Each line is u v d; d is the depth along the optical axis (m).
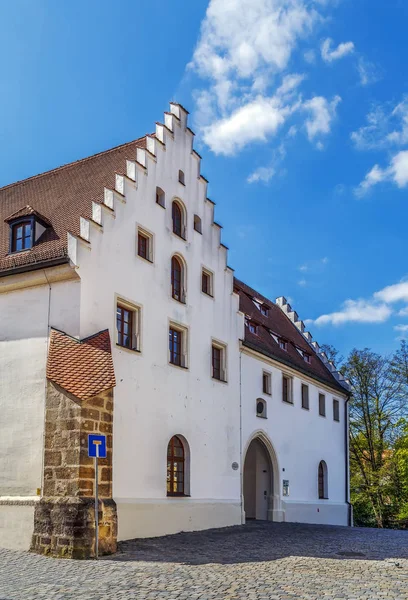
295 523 30.95
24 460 18.66
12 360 19.73
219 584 12.36
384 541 22.05
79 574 13.40
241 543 19.91
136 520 20.44
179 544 19.19
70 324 19.19
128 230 21.97
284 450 32.88
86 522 16.16
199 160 27.23
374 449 52.84
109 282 20.64
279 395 33.19
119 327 21.41
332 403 41.12
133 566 14.58
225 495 26.30
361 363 52.88
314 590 11.95
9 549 17.61
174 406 23.50
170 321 23.94
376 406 52.72
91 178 25.22
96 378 17.64
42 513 16.78
